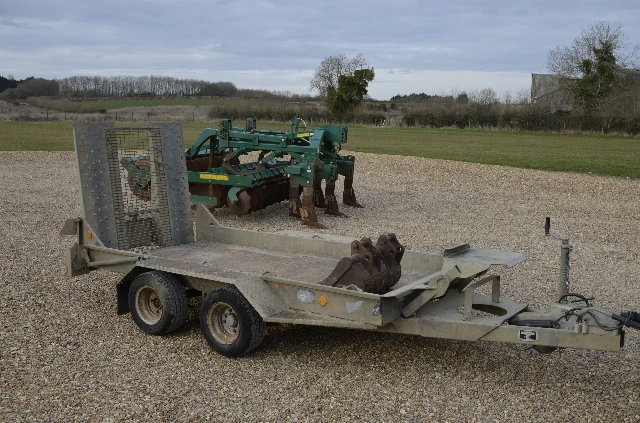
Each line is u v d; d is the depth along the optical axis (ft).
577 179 55.47
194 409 14.35
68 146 80.59
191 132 104.12
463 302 17.43
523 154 76.28
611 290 24.62
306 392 15.30
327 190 39.65
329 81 172.24
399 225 37.09
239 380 15.90
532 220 39.34
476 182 54.70
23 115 170.30
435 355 17.65
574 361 17.31
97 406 14.40
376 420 13.99
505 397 15.17
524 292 23.97
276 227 36.06
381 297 14.96
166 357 17.31
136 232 22.11
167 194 22.59
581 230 36.42
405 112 159.94
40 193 46.29
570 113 135.95
